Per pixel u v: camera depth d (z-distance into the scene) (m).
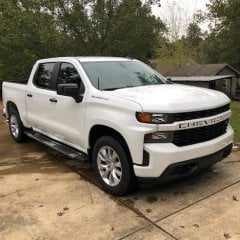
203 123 4.69
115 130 4.75
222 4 17.70
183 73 44.91
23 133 7.91
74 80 5.76
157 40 22.75
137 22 20.47
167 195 4.98
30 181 5.71
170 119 4.41
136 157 4.52
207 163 4.89
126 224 4.24
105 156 5.13
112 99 4.85
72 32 20.25
